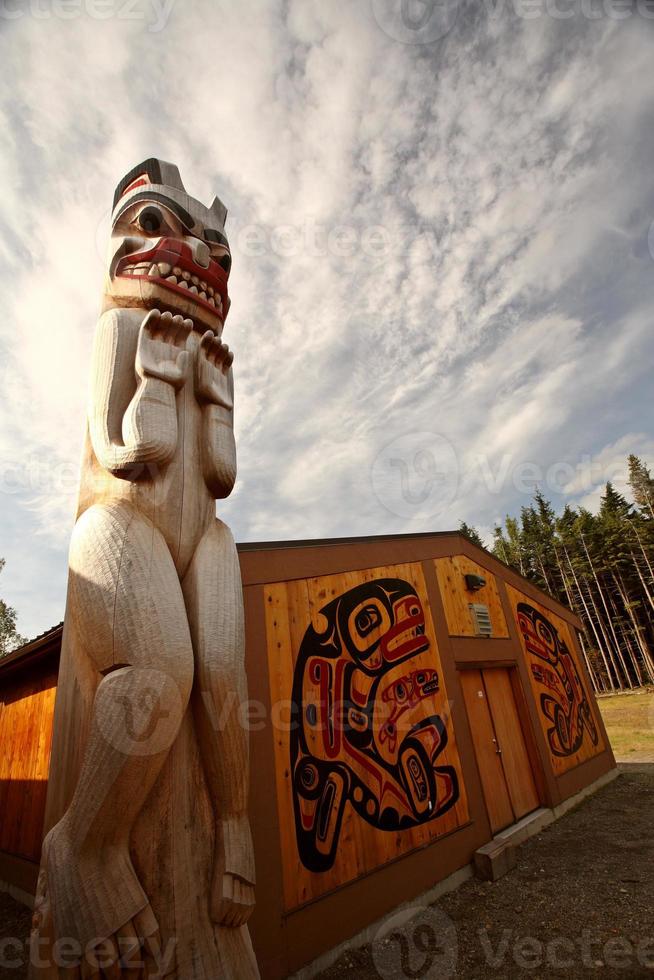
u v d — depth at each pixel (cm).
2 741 620
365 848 371
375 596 472
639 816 574
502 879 432
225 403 260
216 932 167
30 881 477
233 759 187
